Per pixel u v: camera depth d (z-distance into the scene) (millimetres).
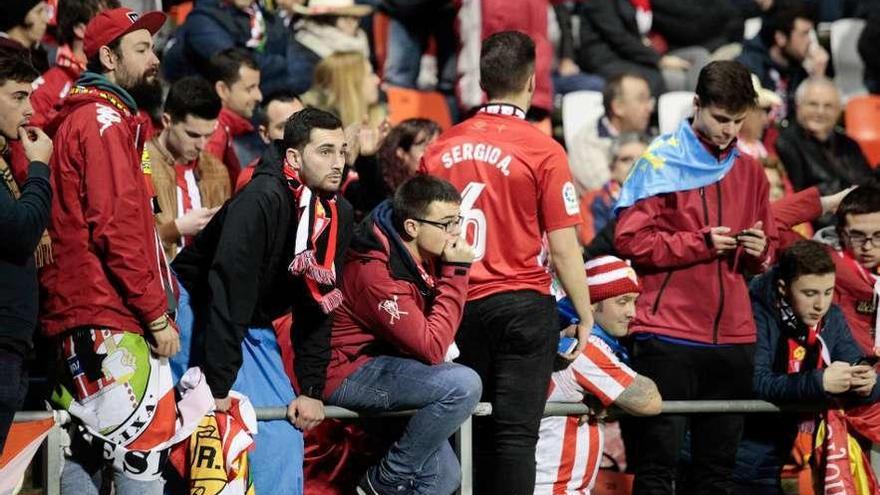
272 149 18688
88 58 18391
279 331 20109
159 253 18109
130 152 17656
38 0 24062
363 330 19625
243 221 18078
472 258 19375
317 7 31688
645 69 36250
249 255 18078
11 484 17672
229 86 25609
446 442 19766
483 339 19719
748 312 21500
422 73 34469
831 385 22188
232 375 18125
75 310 17516
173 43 28797
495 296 19625
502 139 19797
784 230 24141
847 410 23078
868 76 39438
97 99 17766
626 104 32531
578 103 33688
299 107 24594
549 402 20984
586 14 36531
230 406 18422
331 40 31734
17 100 17062
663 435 21297
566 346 21062
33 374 19359
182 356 18797
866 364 22812
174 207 22312
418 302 19531
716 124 20953
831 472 22703
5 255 16812
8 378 16766
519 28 32844
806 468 23234
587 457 21422
